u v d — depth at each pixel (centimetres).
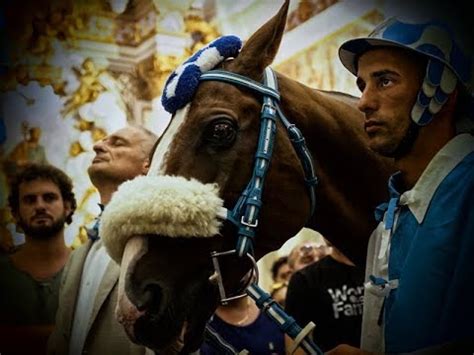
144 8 505
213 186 157
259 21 459
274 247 169
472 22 226
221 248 159
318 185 179
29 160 478
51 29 494
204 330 164
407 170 163
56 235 271
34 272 267
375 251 168
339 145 179
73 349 205
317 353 163
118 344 201
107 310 205
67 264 221
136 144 225
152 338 151
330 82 408
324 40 409
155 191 150
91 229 223
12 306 260
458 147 153
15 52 486
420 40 154
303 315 245
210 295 160
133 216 149
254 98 167
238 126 163
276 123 167
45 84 489
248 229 159
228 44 170
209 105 162
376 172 182
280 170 167
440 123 160
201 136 161
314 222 186
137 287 149
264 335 225
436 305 143
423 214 151
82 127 493
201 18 493
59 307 215
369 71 161
